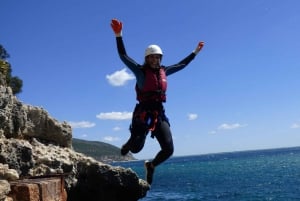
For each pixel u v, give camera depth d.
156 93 7.39
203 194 47.72
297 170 81.50
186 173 103.06
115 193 26.67
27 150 18.81
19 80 46.00
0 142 17.91
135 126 7.27
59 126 25.77
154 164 7.25
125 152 7.46
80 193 25.33
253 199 39.78
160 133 7.25
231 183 60.84
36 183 13.83
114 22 7.43
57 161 21.53
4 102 20.75
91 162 25.67
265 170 89.88
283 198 38.88
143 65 7.59
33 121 24.44
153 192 53.31
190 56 8.38
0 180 13.19
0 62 31.31
